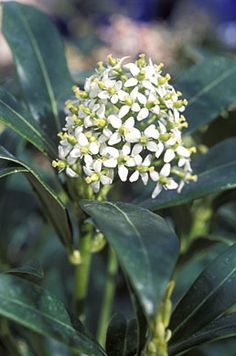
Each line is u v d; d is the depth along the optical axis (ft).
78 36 3.36
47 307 1.04
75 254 1.35
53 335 1.01
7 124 1.17
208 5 4.11
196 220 1.73
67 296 2.06
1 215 1.76
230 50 3.51
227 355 2.05
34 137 1.21
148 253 0.90
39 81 1.47
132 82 1.17
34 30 1.54
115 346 1.18
